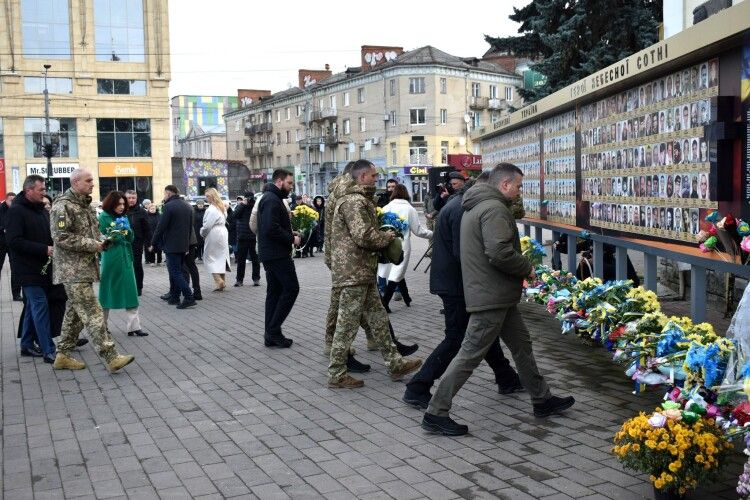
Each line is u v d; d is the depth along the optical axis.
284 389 6.48
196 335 9.15
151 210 19.00
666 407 4.03
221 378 6.94
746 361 3.96
